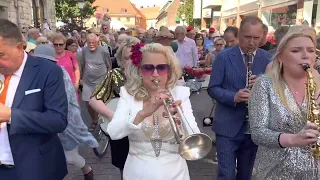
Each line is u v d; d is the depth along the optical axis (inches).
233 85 122.0
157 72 89.3
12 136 84.1
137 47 92.0
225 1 1149.7
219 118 125.6
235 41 216.5
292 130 76.9
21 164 85.4
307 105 76.6
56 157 95.1
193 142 81.1
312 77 75.6
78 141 140.6
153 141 88.5
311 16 465.7
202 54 414.0
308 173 76.9
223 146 124.0
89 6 1210.0
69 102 135.8
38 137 87.7
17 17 847.7
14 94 83.6
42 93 85.8
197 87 235.1
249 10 808.9
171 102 83.2
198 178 172.9
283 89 78.1
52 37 229.8
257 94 80.4
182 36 295.9
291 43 76.5
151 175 87.2
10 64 81.0
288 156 77.4
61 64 223.8
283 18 574.9
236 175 132.8
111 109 118.0
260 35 118.3
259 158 83.4
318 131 69.5
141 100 91.4
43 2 1109.7
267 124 78.2
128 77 93.4
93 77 247.6
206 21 1423.5
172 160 89.4
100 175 176.1
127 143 128.2
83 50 250.5
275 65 80.7
